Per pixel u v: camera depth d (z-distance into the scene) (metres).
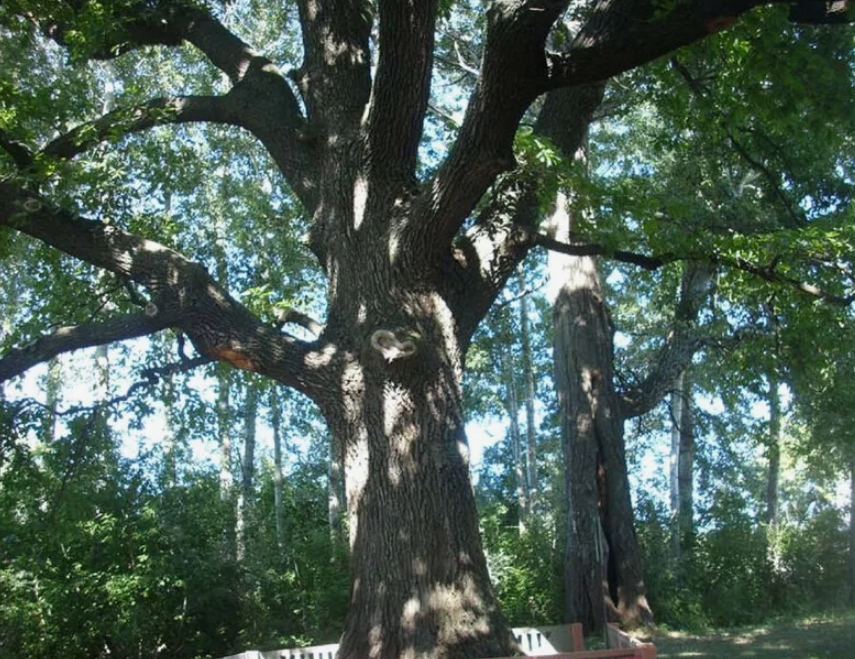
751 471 36.31
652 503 23.05
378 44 9.12
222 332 9.77
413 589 8.77
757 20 10.23
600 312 19.70
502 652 8.64
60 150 11.27
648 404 20.98
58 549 14.46
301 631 16.94
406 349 9.03
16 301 20.23
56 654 14.19
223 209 20.20
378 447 9.14
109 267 10.24
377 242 9.64
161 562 14.74
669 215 11.88
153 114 11.12
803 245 10.93
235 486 20.22
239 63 11.54
